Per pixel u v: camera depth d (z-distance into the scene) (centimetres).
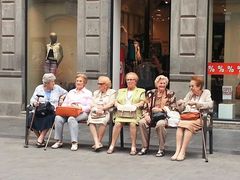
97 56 1277
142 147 907
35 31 1382
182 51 1198
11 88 1363
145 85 1380
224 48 1206
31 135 1066
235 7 1197
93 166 786
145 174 734
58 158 845
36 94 967
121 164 803
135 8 1397
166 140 1023
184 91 1200
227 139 1036
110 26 1275
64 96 974
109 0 1266
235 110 1203
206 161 825
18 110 1356
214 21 1211
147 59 1415
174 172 748
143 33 1431
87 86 1285
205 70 1201
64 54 1365
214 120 1205
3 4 1354
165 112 879
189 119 852
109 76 1275
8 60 1359
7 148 931
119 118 898
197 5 1184
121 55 1330
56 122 931
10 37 1355
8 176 716
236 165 801
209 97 883
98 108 912
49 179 702
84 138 1039
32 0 1378
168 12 1413
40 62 1384
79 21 1291
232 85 1205
